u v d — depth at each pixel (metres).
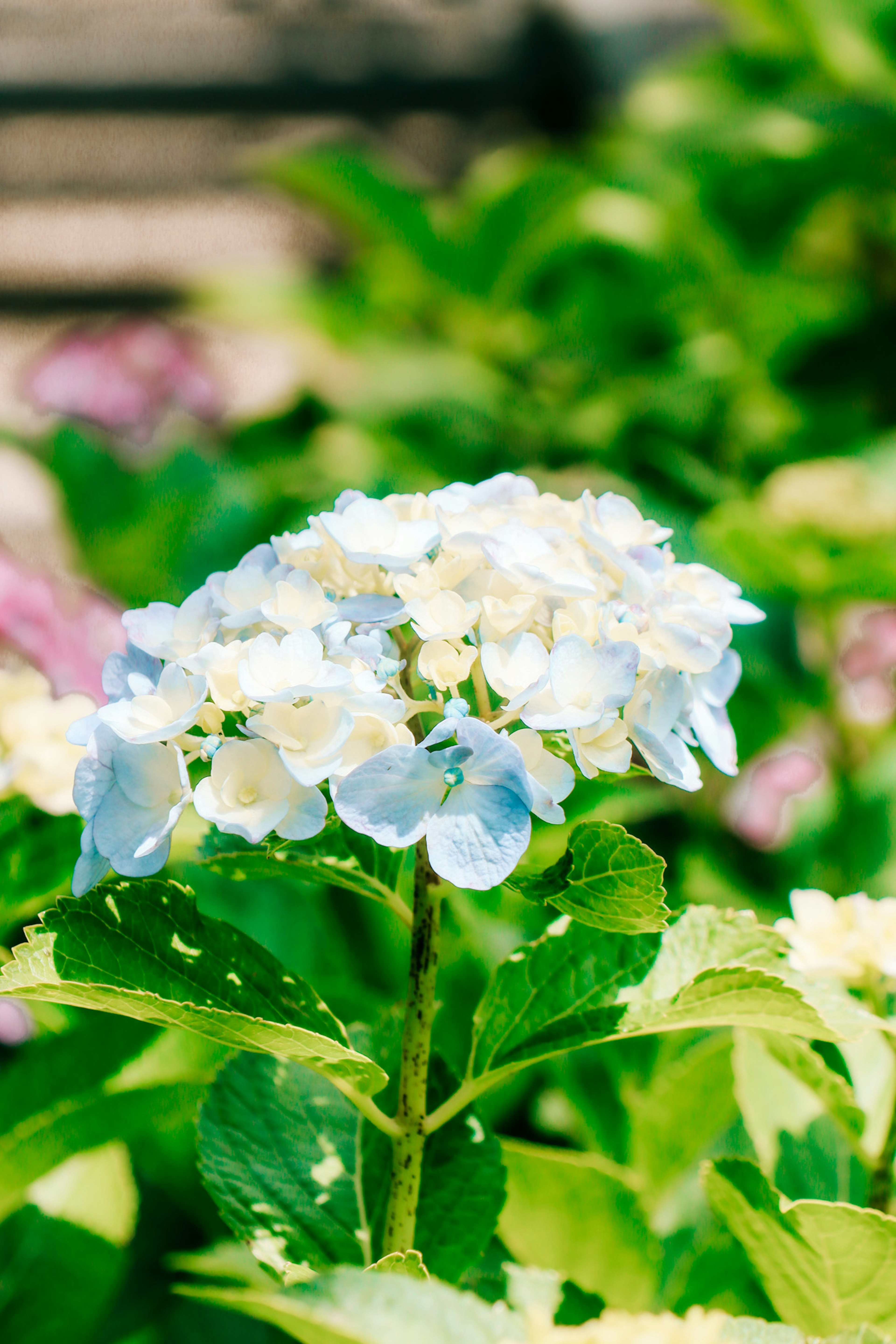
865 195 2.13
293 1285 0.90
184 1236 1.08
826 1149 1.02
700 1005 0.94
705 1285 1.01
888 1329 0.97
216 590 0.94
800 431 2.02
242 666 0.90
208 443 2.01
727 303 2.05
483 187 2.11
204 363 2.07
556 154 2.04
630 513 0.96
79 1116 0.99
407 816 0.90
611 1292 1.03
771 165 1.98
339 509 0.95
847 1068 1.00
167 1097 1.02
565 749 0.95
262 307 2.20
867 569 1.35
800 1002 0.92
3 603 1.28
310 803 0.90
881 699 1.61
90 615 1.46
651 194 2.12
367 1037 1.01
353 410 2.00
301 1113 0.99
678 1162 1.07
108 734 0.92
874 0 1.95
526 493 0.98
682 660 0.93
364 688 0.91
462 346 2.16
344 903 1.22
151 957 0.93
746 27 2.20
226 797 0.90
